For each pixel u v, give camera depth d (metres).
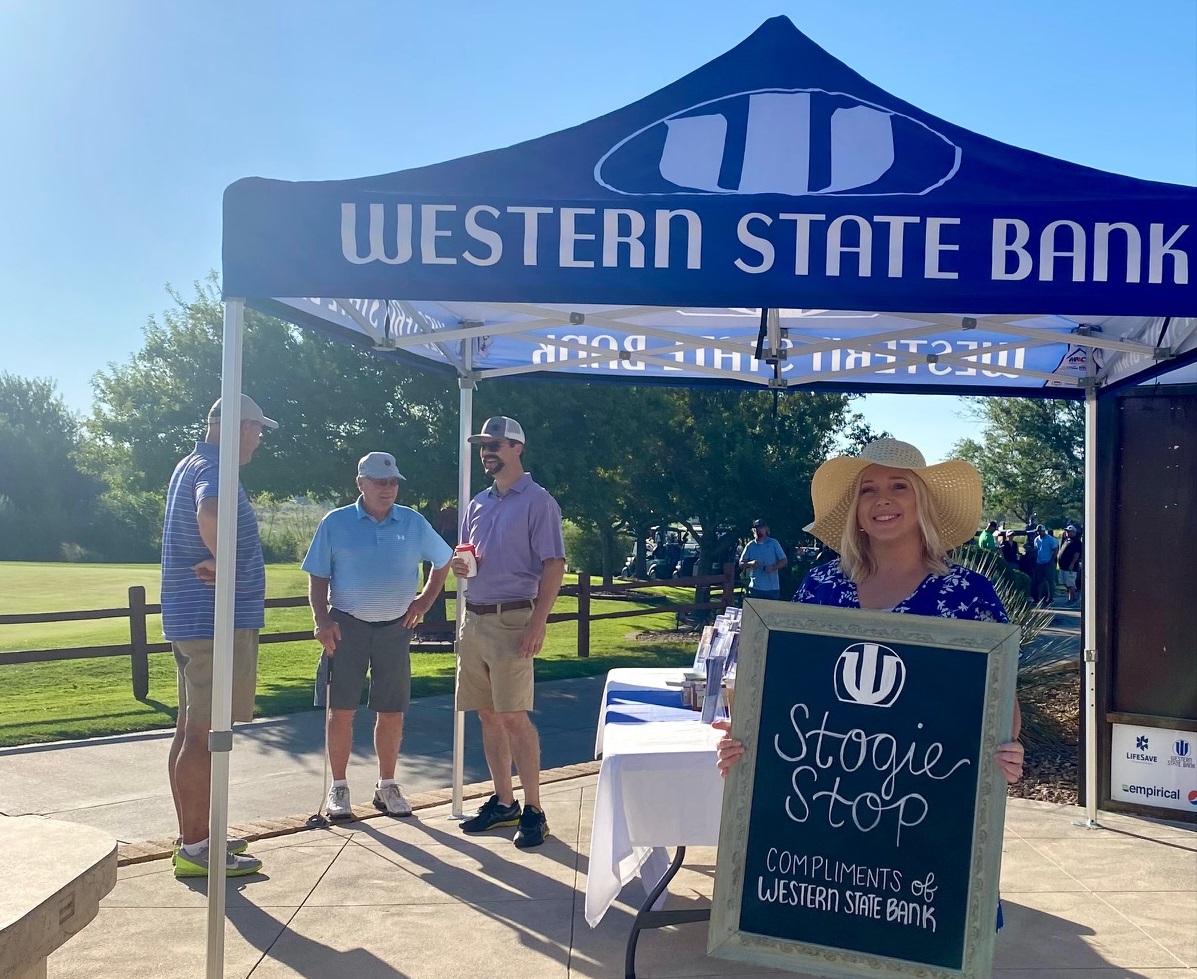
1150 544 5.56
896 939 2.66
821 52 3.45
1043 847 5.02
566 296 2.97
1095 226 2.84
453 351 5.48
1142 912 4.17
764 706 2.81
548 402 13.97
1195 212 2.83
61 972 3.58
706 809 3.51
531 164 3.19
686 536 31.00
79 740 8.30
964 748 2.68
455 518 14.09
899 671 2.74
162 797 6.67
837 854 2.72
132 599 10.26
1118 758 5.62
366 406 13.37
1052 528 34.72
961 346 5.50
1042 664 8.37
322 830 5.26
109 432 14.48
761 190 3.10
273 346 13.39
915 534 2.92
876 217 2.90
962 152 3.20
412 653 14.24
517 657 4.98
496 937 3.91
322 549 5.46
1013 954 3.76
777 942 2.71
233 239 3.05
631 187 3.11
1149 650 5.57
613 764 3.51
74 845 2.48
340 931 3.96
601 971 3.63
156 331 14.31
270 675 12.14
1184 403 5.53
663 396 15.05
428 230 3.00
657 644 16.48
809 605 2.82
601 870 3.50
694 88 3.39
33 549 50.00
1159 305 2.82
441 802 5.88
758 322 5.20
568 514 15.26
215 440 4.56
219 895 3.19
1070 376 5.41
